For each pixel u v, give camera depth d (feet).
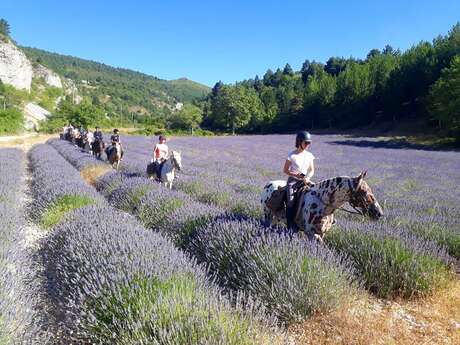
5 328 9.86
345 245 18.92
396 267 16.81
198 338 9.79
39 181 38.91
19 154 76.38
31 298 12.65
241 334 9.98
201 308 10.66
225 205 30.66
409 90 211.41
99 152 69.56
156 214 25.41
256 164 71.20
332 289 13.92
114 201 33.14
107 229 17.57
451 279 17.78
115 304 11.51
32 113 334.65
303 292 13.61
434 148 124.57
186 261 14.42
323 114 263.49
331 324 13.20
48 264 17.29
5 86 375.45
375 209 16.29
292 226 18.76
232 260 16.35
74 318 12.03
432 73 202.69
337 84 267.18
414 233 22.06
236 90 318.65
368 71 250.57
